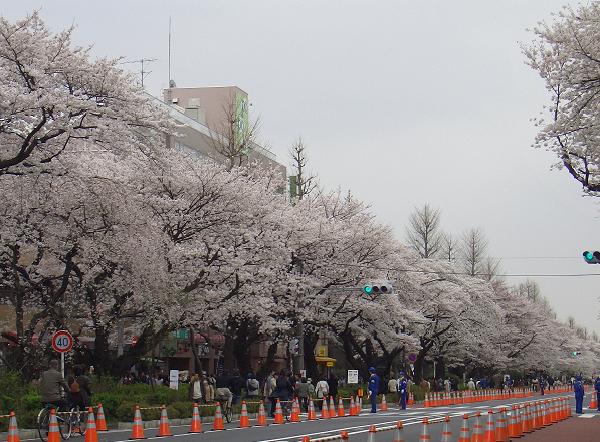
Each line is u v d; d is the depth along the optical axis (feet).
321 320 158.40
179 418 103.91
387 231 167.43
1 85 79.30
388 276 178.70
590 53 74.54
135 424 76.84
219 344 198.90
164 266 108.27
